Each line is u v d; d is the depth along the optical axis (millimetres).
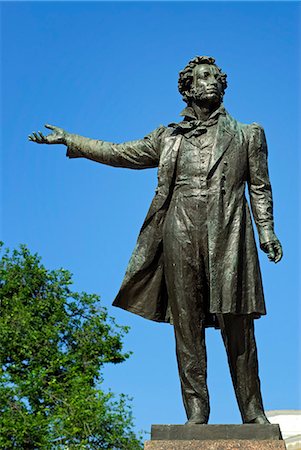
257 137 8891
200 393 8484
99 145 9219
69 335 26266
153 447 7863
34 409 23891
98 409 23250
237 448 7801
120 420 23672
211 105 9039
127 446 23625
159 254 8844
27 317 25344
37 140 9336
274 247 8703
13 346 24875
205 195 8656
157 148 9047
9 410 23125
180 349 8586
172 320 8742
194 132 8891
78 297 26844
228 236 8570
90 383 25641
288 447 20406
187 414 8477
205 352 8625
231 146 8797
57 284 26844
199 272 8617
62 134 9320
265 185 8883
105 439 23484
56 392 24000
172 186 8836
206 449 7820
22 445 23062
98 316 26625
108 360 26203
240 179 8766
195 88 9039
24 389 23688
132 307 8867
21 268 26781
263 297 8578
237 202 8680
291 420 22547
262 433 7934
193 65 9148
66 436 22719
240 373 8516
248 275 8555
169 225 8711
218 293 8445
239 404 8539
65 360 24938
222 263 8508
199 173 8727
